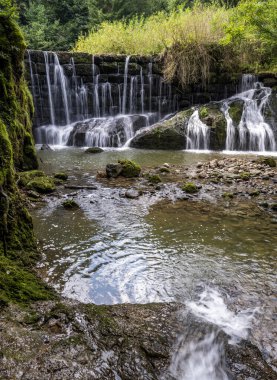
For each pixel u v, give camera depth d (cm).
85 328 206
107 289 277
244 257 340
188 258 335
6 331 187
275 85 1107
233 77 1148
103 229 401
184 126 1021
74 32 2017
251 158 864
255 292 278
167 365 188
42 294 245
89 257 329
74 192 553
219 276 303
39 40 1803
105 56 1185
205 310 250
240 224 429
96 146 1047
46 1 2067
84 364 176
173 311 241
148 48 1320
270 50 1144
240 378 186
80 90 1183
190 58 1151
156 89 1214
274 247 364
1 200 273
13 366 164
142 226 414
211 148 1004
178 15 1417
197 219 444
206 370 189
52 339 191
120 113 1230
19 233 300
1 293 222
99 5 2173
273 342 216
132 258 331
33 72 1110
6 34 521
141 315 231
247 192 572
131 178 652
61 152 934
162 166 766
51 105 1154
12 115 514
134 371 179
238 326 231
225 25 1093
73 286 277
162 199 530
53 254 330
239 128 995
